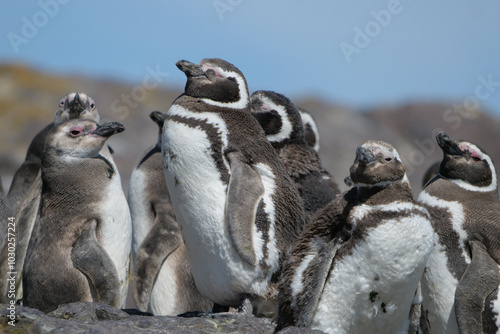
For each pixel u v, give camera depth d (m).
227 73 16.62
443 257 16.05
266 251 15.22
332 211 13.34
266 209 15.38
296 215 15.81
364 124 61.53
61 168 16.66
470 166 16.88
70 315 14.26
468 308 15.21
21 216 18.28
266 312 15.49
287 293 13.27
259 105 19.20
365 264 12.85
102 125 17.02
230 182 15.26
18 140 55.94
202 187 15.55
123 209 16.83
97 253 15.89
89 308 14.41
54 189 16.58
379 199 13.15
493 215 16.28
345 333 13.18
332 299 13.02
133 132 54.44
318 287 12.88
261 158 15.87
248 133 16.08
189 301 19.64
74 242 16.09
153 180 20.97
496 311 15.28
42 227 16.39
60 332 12.51
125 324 13.73
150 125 56.81
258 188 15.38
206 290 15.98
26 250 17.23
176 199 15.92
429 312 16.22
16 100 64.25
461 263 15.95
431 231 13.13
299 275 13.20
